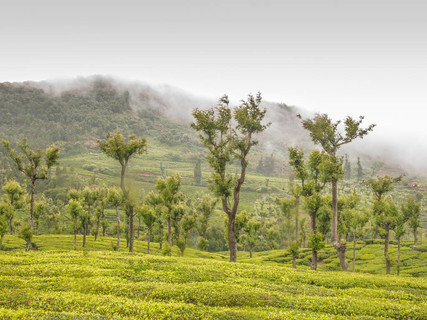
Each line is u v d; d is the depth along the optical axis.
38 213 108.12
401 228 77.88
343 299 28.67
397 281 38.78
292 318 22.67
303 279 36.88
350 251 98.25
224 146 60.22
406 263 85.00
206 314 22.66
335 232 60.56
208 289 29.02
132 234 75.62
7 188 98.56
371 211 87.50
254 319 22.06
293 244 72.31
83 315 20.83
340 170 61.19
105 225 119.38
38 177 68.50
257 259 98.38
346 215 82.94
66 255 44.75
